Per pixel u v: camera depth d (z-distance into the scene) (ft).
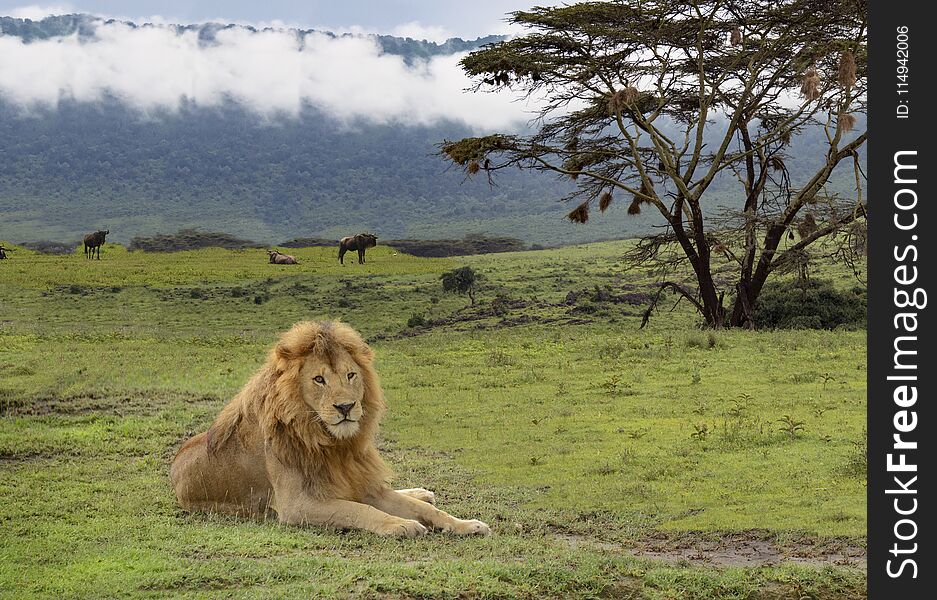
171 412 48.21
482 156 104.37
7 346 80.02
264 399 26.86
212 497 28.37
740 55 98.32
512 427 45.62
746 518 28.89
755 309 110.32
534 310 152.05
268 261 276.21
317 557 22.31
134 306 180.55
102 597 19.15
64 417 47.55
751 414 46.62
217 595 19.22
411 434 44.68
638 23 98.37
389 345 93.76
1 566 21.52
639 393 54.34
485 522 28.71
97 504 29.66
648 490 32.86
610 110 98.94
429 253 417.49
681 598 20.21
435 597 19.34
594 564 21.81
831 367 61.41
